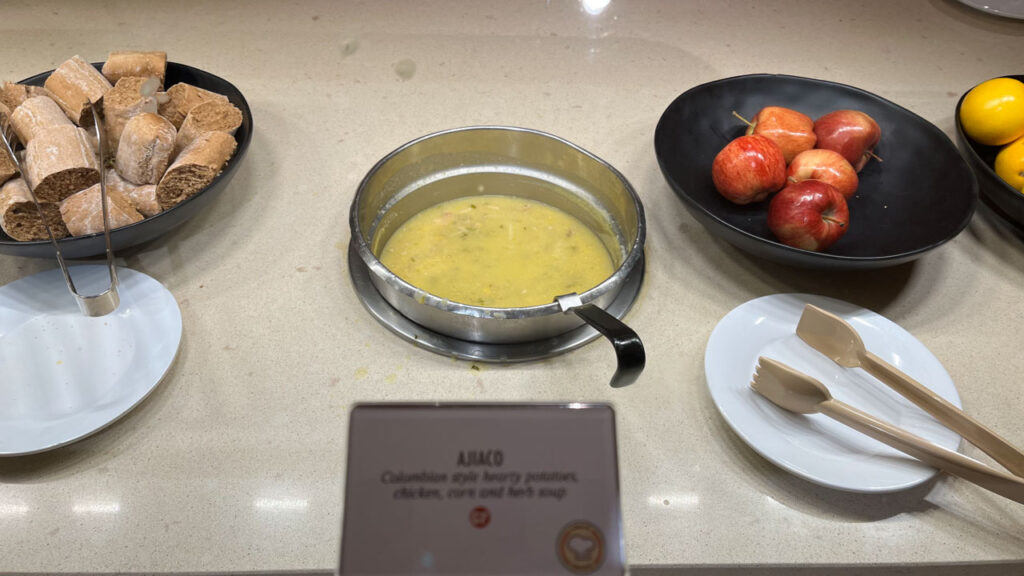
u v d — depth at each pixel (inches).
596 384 29.5
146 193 32.9
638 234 31.6
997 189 34.8
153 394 28.8
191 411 28.3
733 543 25.0
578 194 37.3
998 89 37.5
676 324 32.2
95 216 30.4
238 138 36.7
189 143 34.9
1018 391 30.2
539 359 30.2
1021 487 23.7
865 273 34.6
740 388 28.1
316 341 31.0
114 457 26.8
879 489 24.6
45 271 32.2
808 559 24.7
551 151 36.7
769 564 24.6
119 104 34.8
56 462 26.5
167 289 31.9
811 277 34.5
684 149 38.6
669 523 25.5
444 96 44.0
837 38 49.8
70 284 28.8
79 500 25.5
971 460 24.3
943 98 44.8
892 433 25.2
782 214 32.6
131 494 25.8
